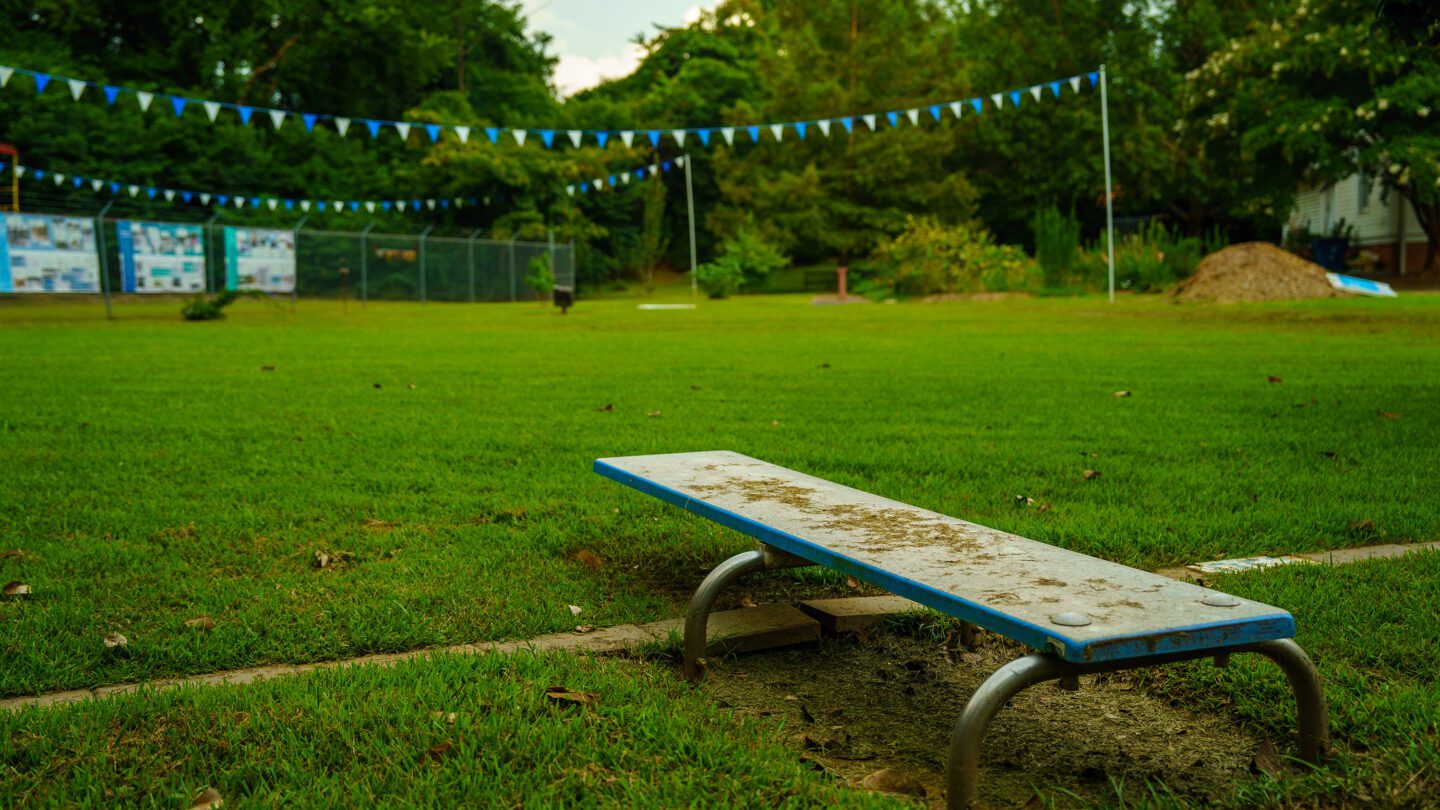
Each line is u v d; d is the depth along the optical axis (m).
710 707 2.58
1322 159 27.72
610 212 55.62
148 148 40.94
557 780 2.10
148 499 4.95
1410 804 1.98
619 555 4.04
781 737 2.47
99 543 4.11
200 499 4.96
